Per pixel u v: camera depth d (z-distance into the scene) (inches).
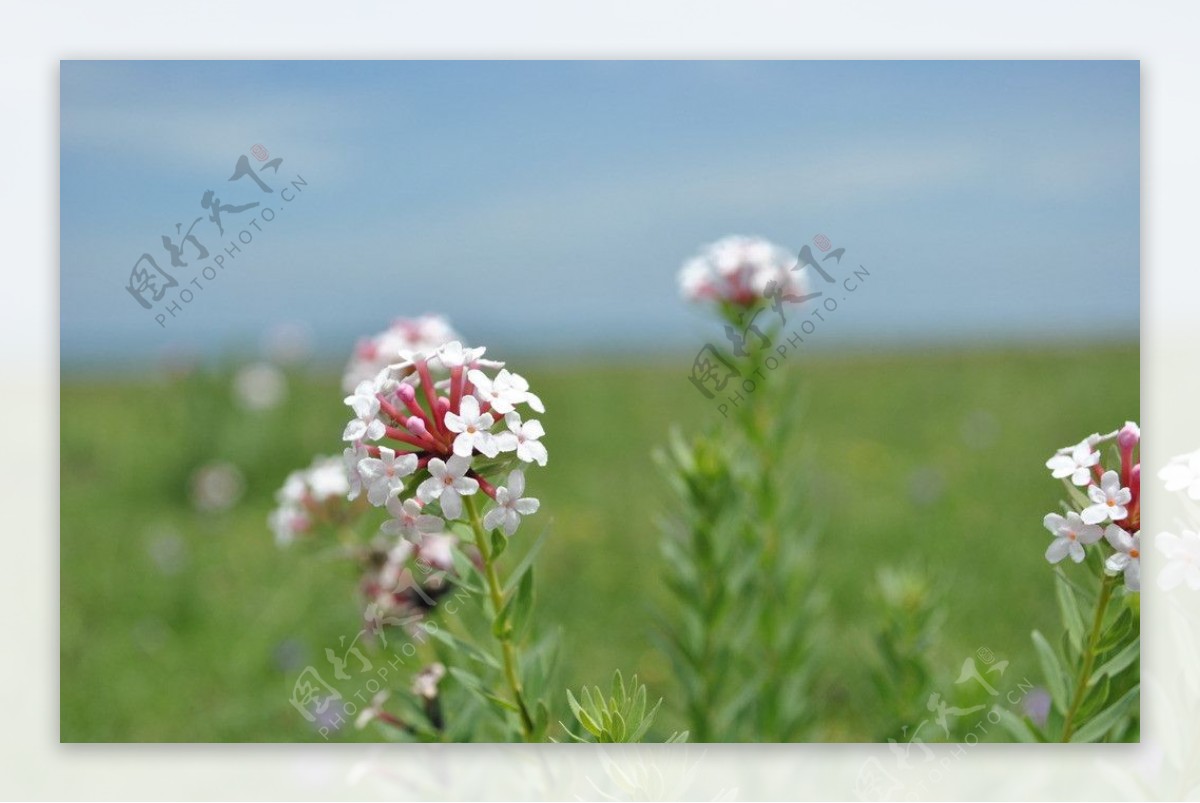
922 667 14.8
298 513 14.7
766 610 15.7
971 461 28.7
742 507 15.5
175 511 27.1
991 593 20.7
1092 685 11.9
